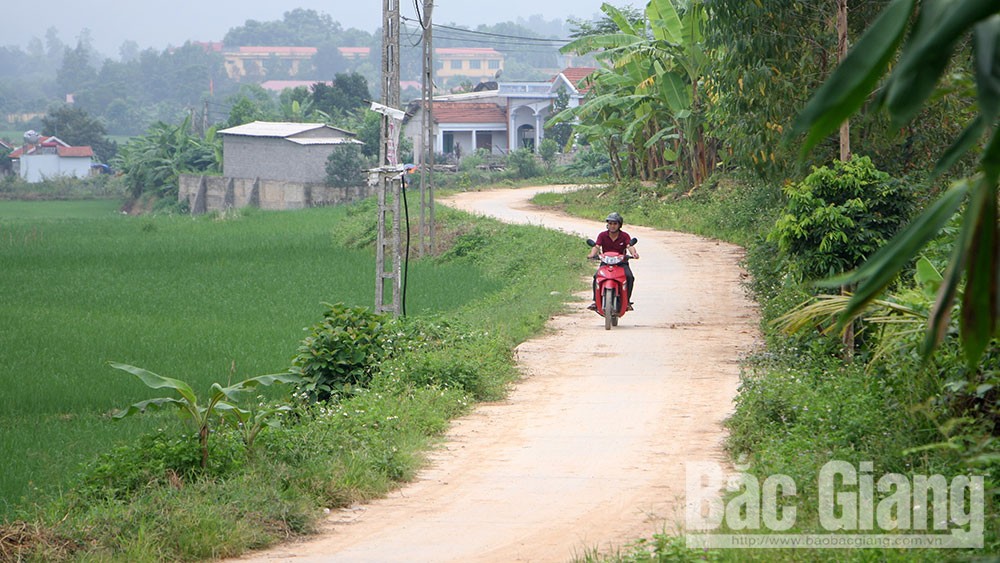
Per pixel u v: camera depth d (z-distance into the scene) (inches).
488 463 628.7
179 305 1573.6
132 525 481.7
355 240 2415.1
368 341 906.7
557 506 530.3
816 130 133.6
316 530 508.7
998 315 138.3
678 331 1095.0
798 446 560.7
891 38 129.8
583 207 2778.1
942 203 144.6
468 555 451.2
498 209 2859.3
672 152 2581.2
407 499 560.7
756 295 1252.5
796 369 788.6
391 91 1195.3
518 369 916.0
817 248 850.1
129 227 3159.5
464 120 5014.8
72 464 746.8
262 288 1738.4
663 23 2340.1
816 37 1079.6
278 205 4232.3
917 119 1070.4
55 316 1464.1
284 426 697.0
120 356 1171.3
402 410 727.1
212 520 483.5
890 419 554.6
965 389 500.1
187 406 597.3
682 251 1833.2
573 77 4872.0
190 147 4899.1
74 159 6422.2
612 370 904.3
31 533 465.1
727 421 691.4
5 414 948.0
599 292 1112.2
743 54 1076.5
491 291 1592.0
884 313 577.9
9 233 2930.6
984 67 123.6
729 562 398.9
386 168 1183.6
